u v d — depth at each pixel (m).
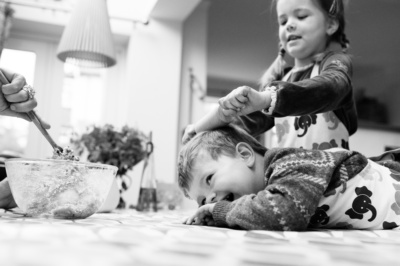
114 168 0.76
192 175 0.81
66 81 2.32
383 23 2.55
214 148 0.80
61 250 0.34
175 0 2.06
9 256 0.30
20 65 2.27
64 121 2.29
